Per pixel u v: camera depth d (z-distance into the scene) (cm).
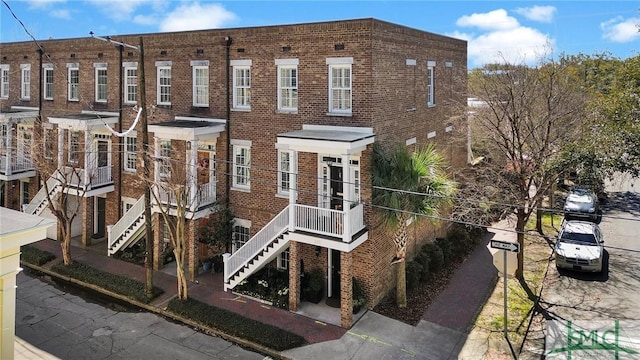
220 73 2130
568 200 3067
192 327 1722
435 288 1994
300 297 1856
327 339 1590
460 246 2377
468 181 2353
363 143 1675
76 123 2381
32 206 2661
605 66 3612
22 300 1928
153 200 2156
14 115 2739
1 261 823
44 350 1541
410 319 1725
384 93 1852
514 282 2052
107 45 2512
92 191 2438
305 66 1895
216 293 1948
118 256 2348
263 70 2008
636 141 2311
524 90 2133
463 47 2741
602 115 2550
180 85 2272
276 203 2023
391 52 1898
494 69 2850
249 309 1809
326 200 1900
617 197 3600
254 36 2014
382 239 1845
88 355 1516
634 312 1756
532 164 2081
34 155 2242
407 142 2077
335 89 1853
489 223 2678
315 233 1695
